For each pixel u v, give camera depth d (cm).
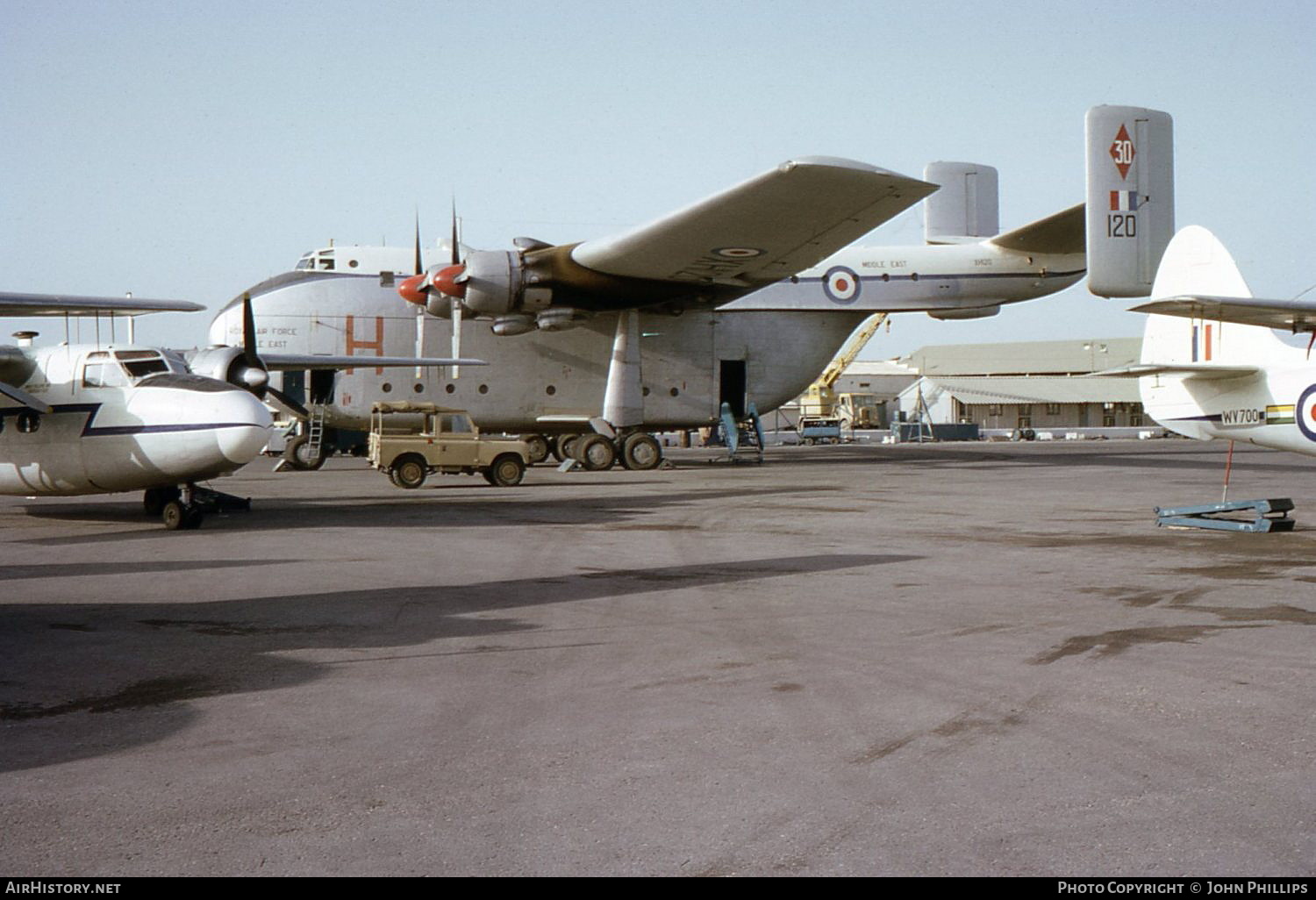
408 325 2892
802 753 434
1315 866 317
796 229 2342
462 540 1234
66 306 1416
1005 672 572
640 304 2803
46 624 725
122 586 891
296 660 614
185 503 1379
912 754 431
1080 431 7581
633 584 900
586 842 341
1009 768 410
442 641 665
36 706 513
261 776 407
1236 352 1562
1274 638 656
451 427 2506
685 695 531
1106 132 2869
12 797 384
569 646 652
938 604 794
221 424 1309
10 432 1419
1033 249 3197
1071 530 1334
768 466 3058
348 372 2873
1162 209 2912
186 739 457
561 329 2727
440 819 362
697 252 2472
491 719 488
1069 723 472
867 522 1448
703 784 396
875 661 604
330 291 2858
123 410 1353
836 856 328
